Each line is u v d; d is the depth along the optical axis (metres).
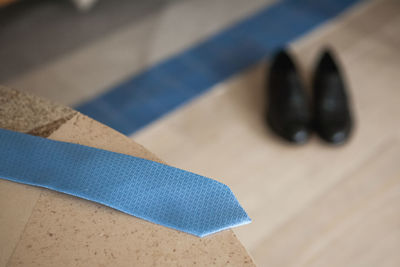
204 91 2.44
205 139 2.29
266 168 2.22
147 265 1.04
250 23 2.70
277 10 2.75
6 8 2.73
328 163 2.23
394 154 2.24
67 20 2.69
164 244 1.08
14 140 1.29
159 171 1.23
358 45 2.60
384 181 2.18
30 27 2.66
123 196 1.18
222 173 2.21
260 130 2.31
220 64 2.54
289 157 2.24
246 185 2.18
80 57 2.54
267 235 2.08
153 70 2.50
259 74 2.50
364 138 2.28
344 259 2.04
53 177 1.21
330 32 2.66
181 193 1.19
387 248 2.05
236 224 1.13
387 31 2.65
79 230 1.11
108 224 1.12
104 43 2.60
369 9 2.75
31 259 1.05
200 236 1.10
